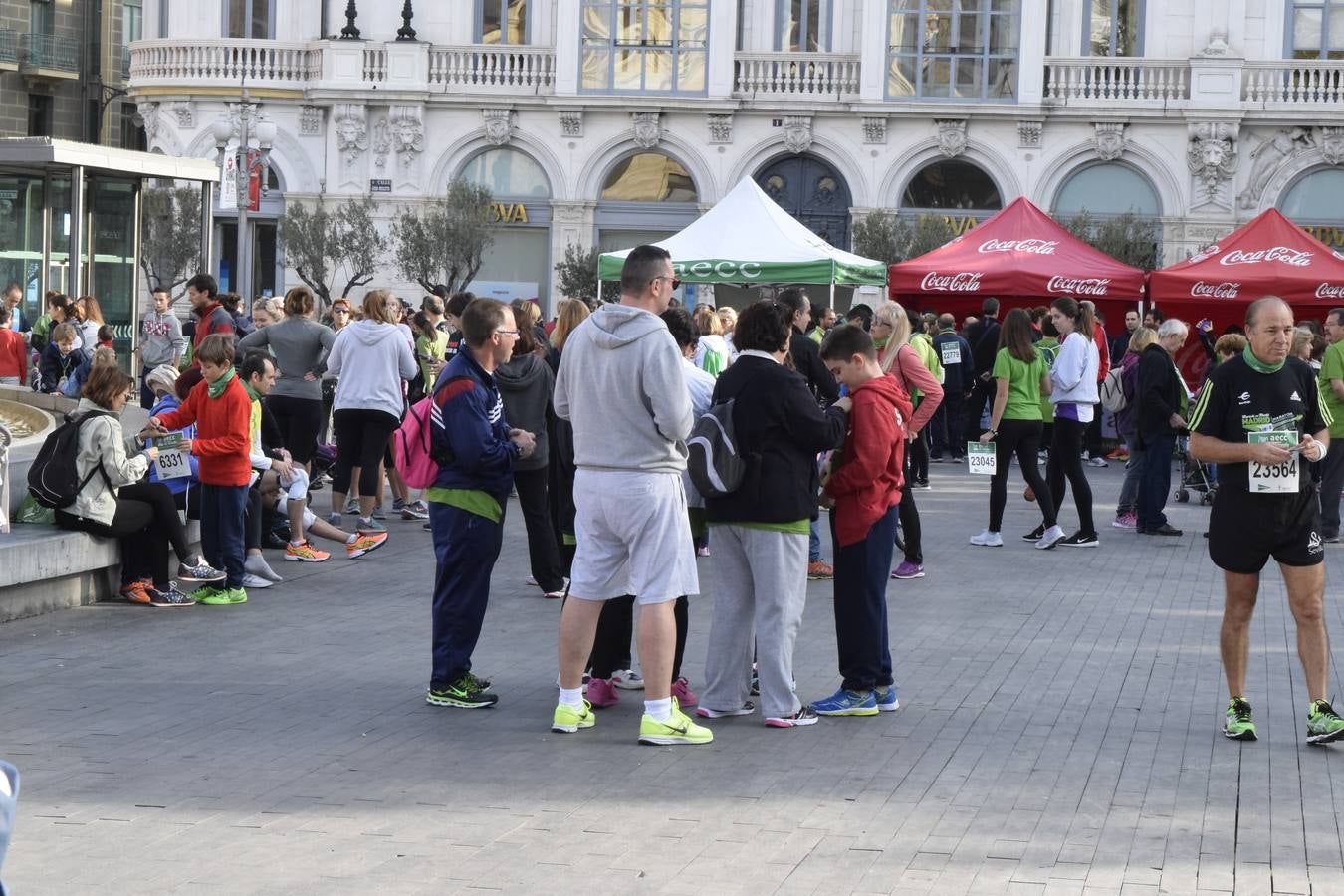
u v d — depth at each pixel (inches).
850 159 1648.6
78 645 403.2
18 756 299.6
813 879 238.4
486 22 1728.6
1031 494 629.0
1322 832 263.1
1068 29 1657.2
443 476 343.3
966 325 1034.1
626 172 1688.0
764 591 330.3
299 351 622.8
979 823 266.2
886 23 1633.9
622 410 313.6
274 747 309.1
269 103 1688.0
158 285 1630.2
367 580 513.0
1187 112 1598.2
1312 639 321.4
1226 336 691.4
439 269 1606.8
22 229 901.2
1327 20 1626.5
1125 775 296.7
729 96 1649.9
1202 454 321.1
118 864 241.6
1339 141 1587.1
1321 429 324.2
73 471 447.8
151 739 313.1
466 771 295.1
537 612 463.8
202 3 1705.2
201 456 460.4
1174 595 510.3
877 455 335.0
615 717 341.1
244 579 478.0
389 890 232.1
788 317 331.3
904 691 366.3
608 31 1670.8
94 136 2017.7
